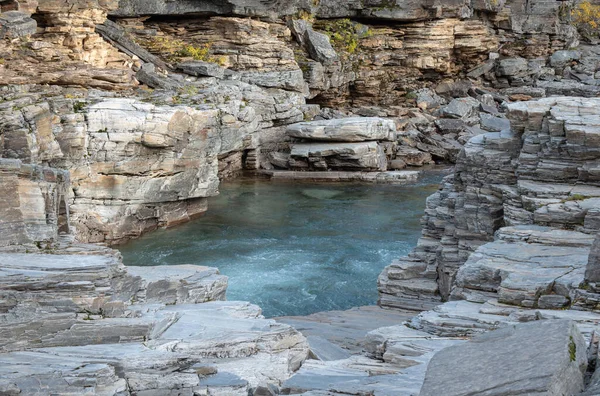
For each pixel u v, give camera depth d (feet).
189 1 145.38
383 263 89.97
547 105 71.46
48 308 37.68
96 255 45.34
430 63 185.26
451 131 170.30
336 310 72.79
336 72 168.66
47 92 100.94
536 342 24.23
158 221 104.58
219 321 43.75
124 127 96.68
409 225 108.27
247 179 141.49
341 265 89.04
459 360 24.44
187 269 54.70
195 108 110.73
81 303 38.50
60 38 111.96
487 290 52.11
